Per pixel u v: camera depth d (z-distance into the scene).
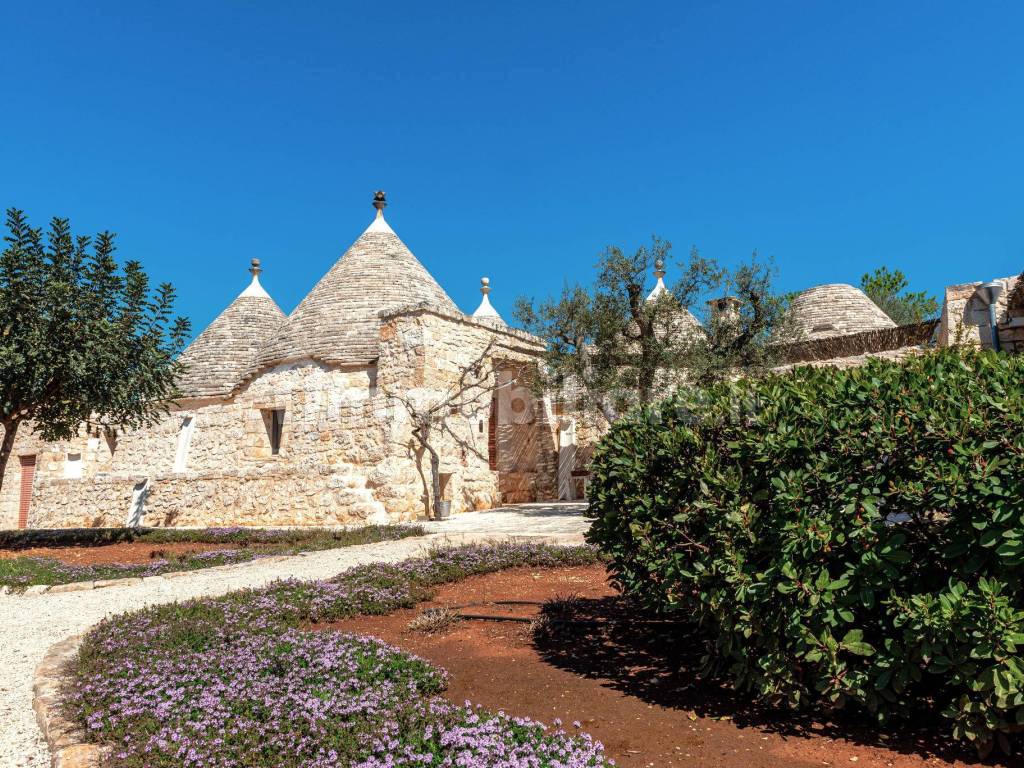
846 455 4.12
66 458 26.14
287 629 6.08
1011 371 4.07
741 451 4.62
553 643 6.18
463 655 5.91
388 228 24.52
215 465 21.89
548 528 14.05
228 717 3.97
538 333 17.98
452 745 3.52
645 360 16.88
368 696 4.16
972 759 3.76
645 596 5.24
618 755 3.89
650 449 5.14
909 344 19.14
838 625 4.05
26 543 15.34
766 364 16.66
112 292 15.41
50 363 14.35
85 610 8.08
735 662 4.78
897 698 4.12
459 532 14.02
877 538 3.93
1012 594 3.68
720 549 4.56
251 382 22.31
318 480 17.88
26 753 4.03
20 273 14.12
